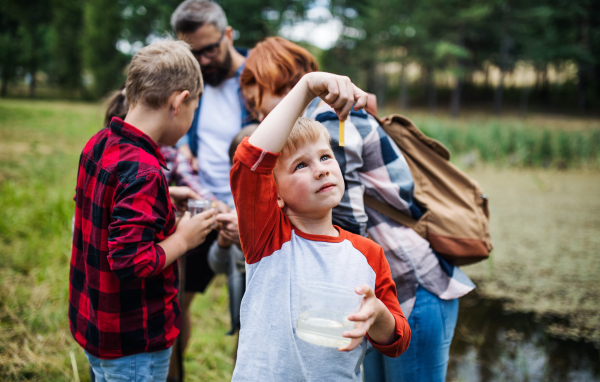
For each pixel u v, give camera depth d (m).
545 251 4.80
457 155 10.52
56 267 3.24
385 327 1.03
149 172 1.28
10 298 2.81
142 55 1.38
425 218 1.60
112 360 1.36
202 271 2.34
